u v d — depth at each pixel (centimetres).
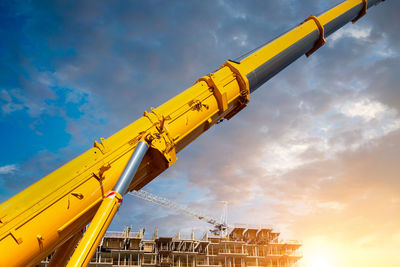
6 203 1023
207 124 1596
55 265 1281
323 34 2166
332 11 2295
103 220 1061
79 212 1121
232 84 1689
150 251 7869
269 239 8806
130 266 7481
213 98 1603
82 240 1016
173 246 8081
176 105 1483
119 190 1138
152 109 1441
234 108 1783
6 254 960
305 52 2153
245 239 8762
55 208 1070
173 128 1426
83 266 981
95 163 1193
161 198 11150
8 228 984
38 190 1073
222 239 8525
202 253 8250
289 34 2012
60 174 1128
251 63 1794
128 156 1273
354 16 2505
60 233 1075
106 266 7350
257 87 1892
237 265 8344
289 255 8719
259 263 8669
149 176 1466
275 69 1908
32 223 1020
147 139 1313
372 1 2631
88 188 1147
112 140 1279
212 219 11338
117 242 7625
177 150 1575
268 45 1917
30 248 1004
